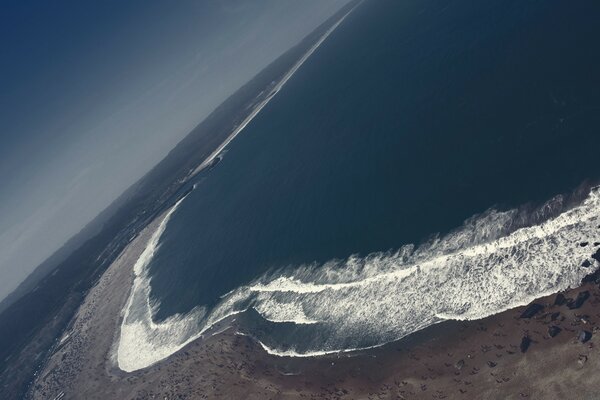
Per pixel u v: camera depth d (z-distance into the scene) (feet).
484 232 193.98
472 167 231.91
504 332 156.97
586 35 255.91
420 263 203.21
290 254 272.72
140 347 290.97
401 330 183.52
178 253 396.16
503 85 272.10
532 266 168.25
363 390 172.76
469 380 151.94
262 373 207.41
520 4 344.28
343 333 199.93
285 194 344.49
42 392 315.37
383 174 277.03
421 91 337.31
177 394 225.15
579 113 213.25
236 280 286.87
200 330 265.95
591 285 150.51
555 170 194.59
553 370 138.00
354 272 225.35
